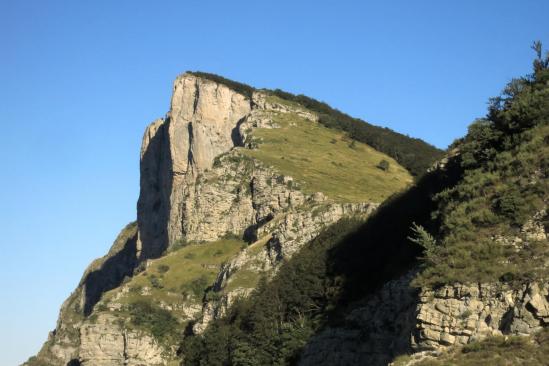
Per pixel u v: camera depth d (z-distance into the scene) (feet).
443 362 143.33
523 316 141.59
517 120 189.37
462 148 204.64
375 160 641.40
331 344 243.81
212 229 569.64
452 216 171.12
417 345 153.38
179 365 377.91
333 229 352.90
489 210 164.25
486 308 146.72
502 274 148.15
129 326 469.98
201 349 362.74
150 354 457.68
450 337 148.15
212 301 416.87
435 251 164.86
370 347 222.48
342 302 278.26
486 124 200.44
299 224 420.77
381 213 311.47
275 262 412.77
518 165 171.32
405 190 317.01
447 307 150.61
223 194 576.61
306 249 360.89
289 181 536.83
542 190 159.33
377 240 293.84
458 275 152.87
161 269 529.45
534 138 175.52
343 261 301.22
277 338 282.97
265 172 557.74
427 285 155.84
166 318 479.00
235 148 617.21
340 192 524.11
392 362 155.84
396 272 250.78
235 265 427.33
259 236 494.59
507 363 137.49
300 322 280.72
